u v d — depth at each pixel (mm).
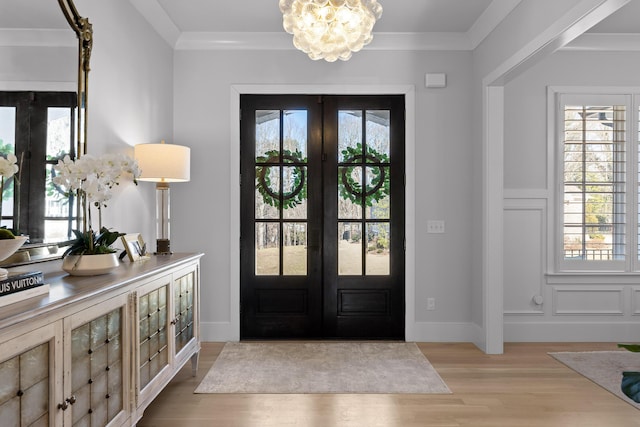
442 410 2479
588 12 2143
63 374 1403
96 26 2422
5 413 1165
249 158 3846
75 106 2141
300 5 1979
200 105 3779
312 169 3854
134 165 2064
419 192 3812
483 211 3537
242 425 2303
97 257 1886
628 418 2389
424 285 3812
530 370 3098
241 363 3215
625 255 3832
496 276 3453
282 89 3793
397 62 3812
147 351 2104
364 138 3861
